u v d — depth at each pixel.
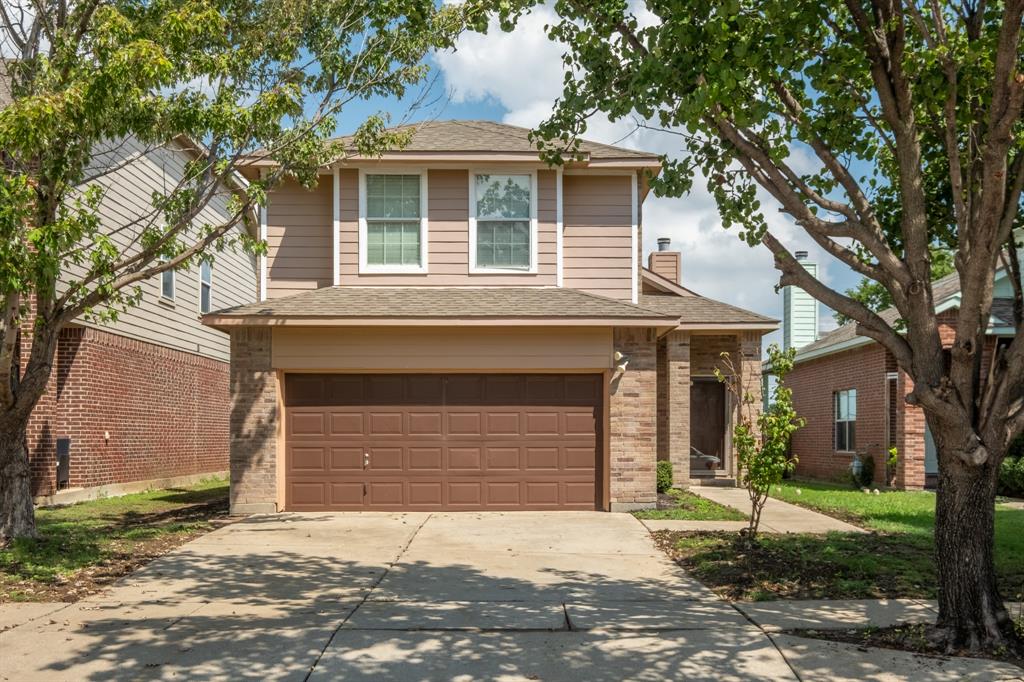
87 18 10.73
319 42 12.81
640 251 17.19
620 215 16.34
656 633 7.34
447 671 6.39
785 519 14.04
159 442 20.67
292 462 15.05
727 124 7.53
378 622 7.66
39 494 16.03
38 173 10.24
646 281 20.91
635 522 13.60
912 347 7.24
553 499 15.09
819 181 8.20
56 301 11.05
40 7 10.98
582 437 15.16
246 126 11.62
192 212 11.91
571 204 16.34
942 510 7.13
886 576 9.34
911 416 19.00
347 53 12.91
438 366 14.80
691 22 7.10
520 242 16.00
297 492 15.04
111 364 18.09
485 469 15.09
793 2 6.87
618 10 7.94
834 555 10.39
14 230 9.14
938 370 7.11
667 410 19.16
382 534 12.45
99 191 10.31
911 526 13.14
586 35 7.96
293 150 12.69
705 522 13.63
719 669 6.43
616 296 16.25
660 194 7.96
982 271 6.75
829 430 24.39
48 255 9.41
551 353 14.85
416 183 15.99
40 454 16.08
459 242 15.89
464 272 15.88
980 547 6.98
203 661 6.59
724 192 7.78
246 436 14.69
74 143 10.68
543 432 15.16
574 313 14.36
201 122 11.38
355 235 15.83
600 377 15.22
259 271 16.08
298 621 7.69
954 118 6.97
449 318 14.25
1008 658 6.62
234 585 9.13
